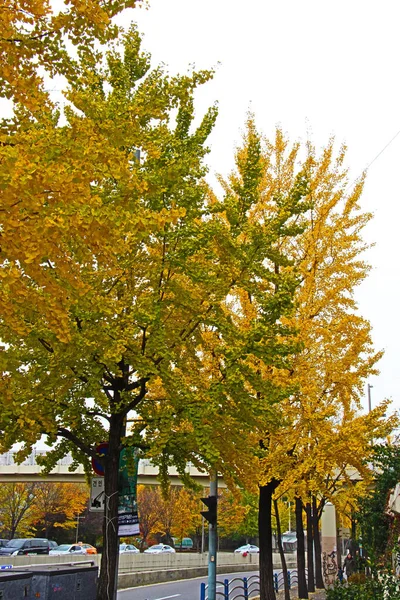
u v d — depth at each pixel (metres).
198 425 9.20
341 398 13.93
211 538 13.89
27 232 5.35
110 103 8.72
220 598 22.09
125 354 9.23
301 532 20.69
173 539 65.81
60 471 31.33
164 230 9.23
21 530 47.56
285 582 18.25
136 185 6.50
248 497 19.33
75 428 10.75
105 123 7.25
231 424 9.91
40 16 5.80
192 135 10.48
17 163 5.21
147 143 8.38
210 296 9.87
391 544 13.05
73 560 26.12
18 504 44.34
